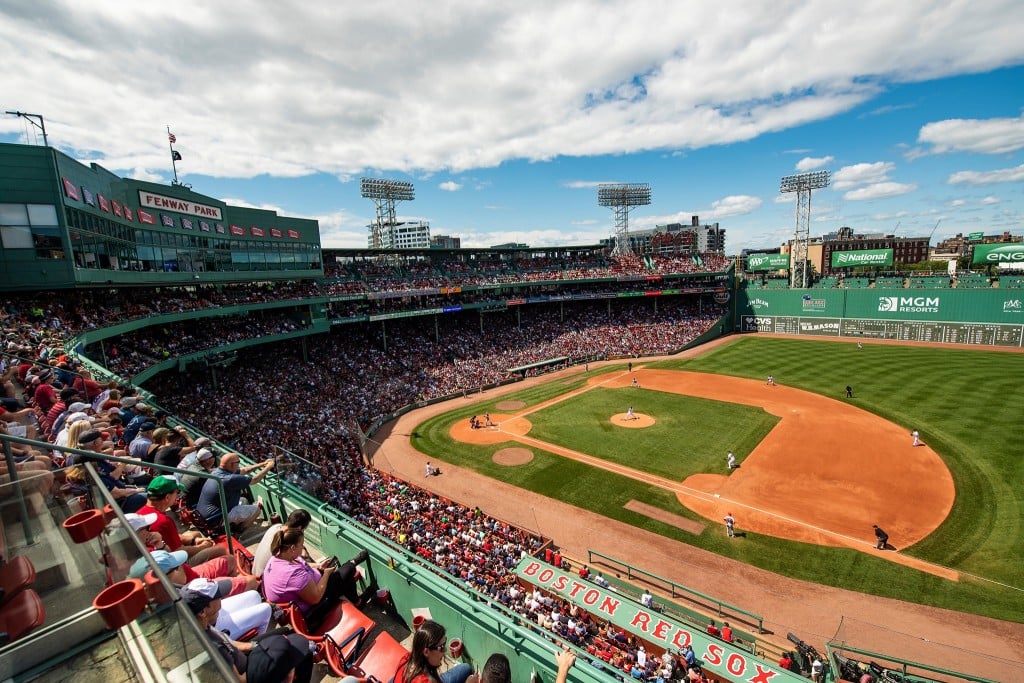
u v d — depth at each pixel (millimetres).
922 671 17781
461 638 6992
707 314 86750
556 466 35969
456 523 26500
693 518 28234
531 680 6375
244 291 49375
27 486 4680
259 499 10883
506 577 21891
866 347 69250
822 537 25844
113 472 7324
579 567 24359
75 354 23047
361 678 5000
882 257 79188
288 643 4219
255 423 37031
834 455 35344
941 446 35469
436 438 42969
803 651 18203
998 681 17156
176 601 3604
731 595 22047
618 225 102875
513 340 72500
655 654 17953
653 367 65812
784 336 81688
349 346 59844
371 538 8320
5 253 25453
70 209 27594
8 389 13164
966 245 123812
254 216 49250
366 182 84250
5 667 4023
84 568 4559
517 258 86500
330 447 35844
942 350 64375
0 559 4422
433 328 70188
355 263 69688
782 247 146875
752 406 47125
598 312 86000
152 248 37719
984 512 26875
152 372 33688
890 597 21391
